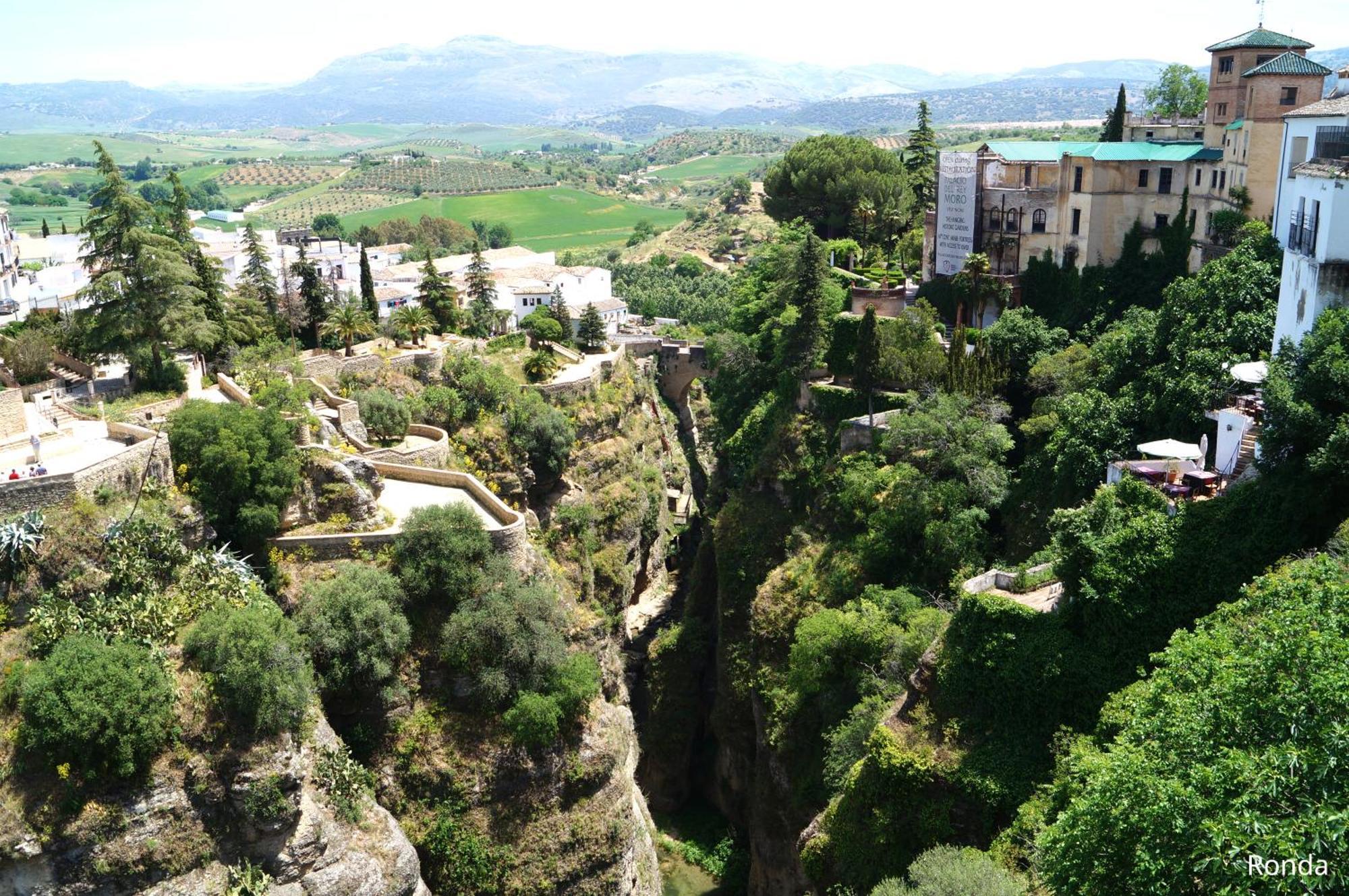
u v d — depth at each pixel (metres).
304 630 56.94
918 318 90.12
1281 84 76.12
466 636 60.12
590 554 92.56
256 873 47.62
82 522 51.12
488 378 92.88
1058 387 76.38
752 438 101.12
